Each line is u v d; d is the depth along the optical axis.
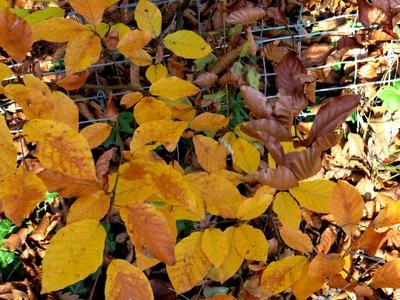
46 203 1.05
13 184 0.43
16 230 1.03
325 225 1.01
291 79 0.66
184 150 1.04
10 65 1.05
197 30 1.12
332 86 1.11
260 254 0.58
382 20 0.71
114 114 0.65
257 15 0.73
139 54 0.73
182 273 0.56
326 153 1.07
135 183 0.52
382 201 1.04
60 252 0.44
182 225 0.96
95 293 0.97
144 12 0.71
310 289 0.53
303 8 1.15
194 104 0.94
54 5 1.03
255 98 0.59
